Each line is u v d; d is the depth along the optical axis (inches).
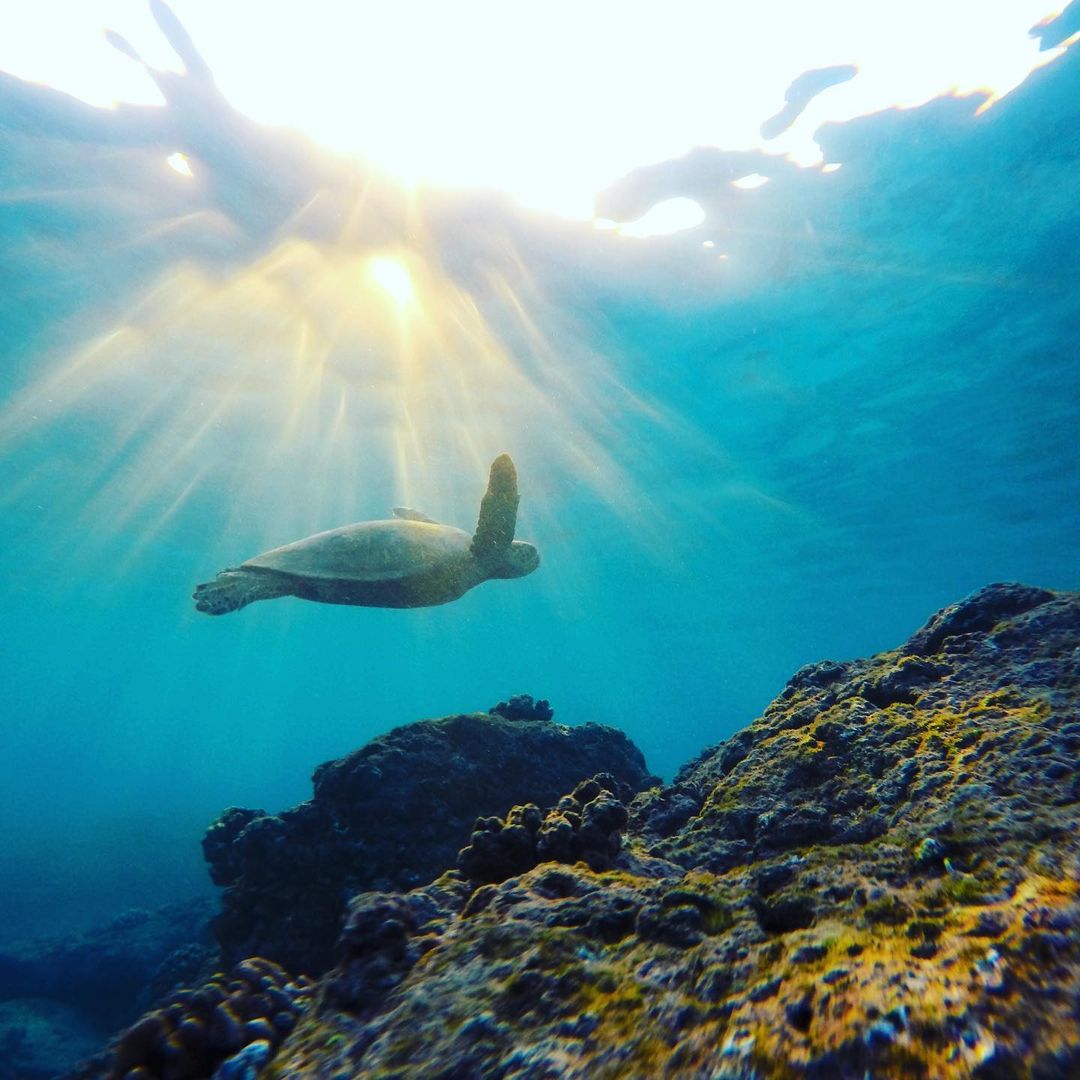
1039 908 57.2
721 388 698.8
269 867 225.3
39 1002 457.7
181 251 525.3
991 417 718.5
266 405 751.7
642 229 498.6
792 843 103.8
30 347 629.3
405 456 889.5
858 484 906.1
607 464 891.4
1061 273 514.0
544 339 619.2
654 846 127.6
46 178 453.1
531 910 86.7
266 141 434.9
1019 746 93.0
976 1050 45.3
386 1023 69.8
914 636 162.1
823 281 541.6
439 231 499.5
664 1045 56.9
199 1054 85.1
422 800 230.2
